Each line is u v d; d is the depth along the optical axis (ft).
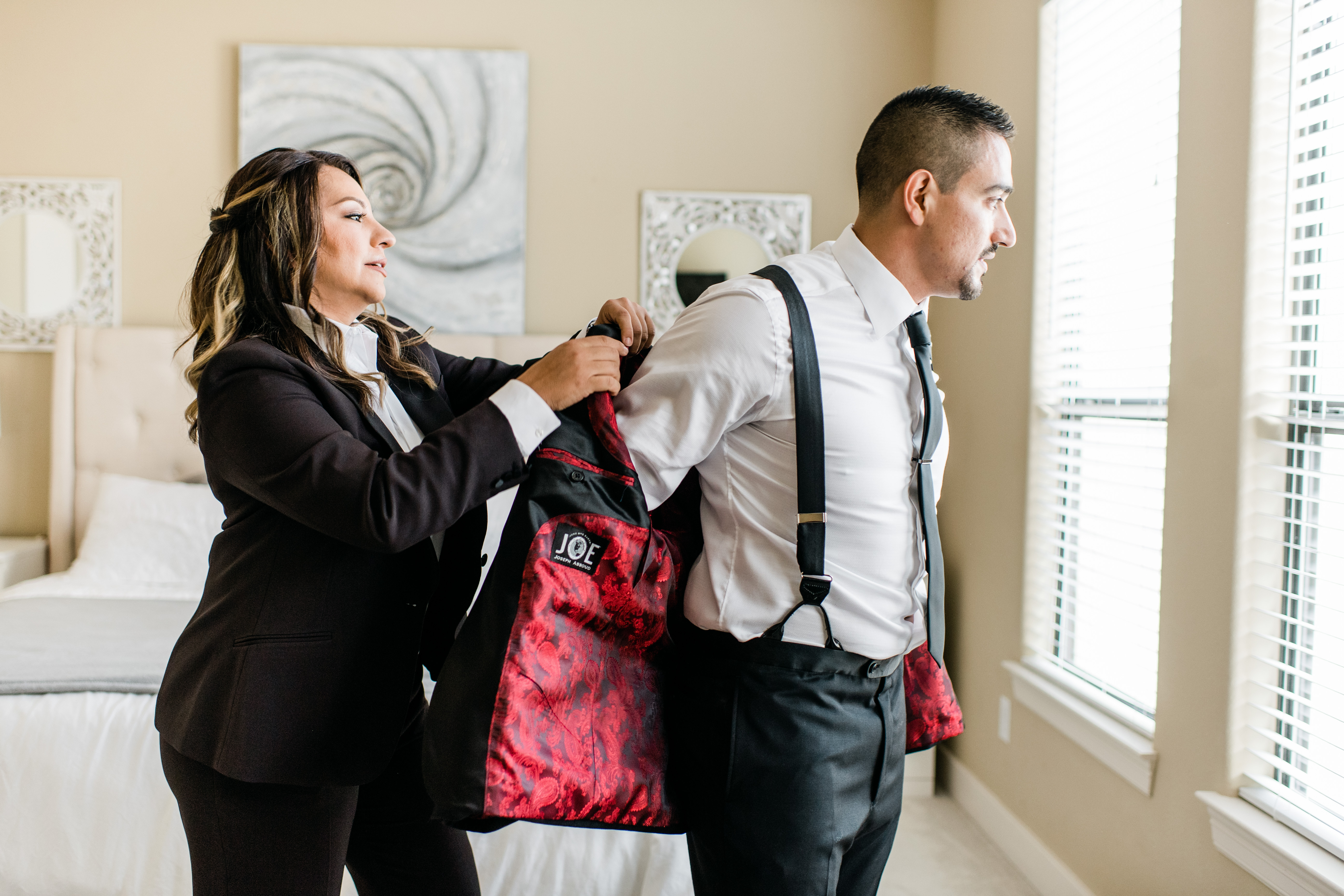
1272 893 4.74
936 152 3.51
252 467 3.34
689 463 3.37
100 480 9.88
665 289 10.52
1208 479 5.37
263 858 3.50
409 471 3.21
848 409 3.38
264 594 3.47
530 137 10.44
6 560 9.23
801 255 3.80
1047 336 7.55
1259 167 4.99
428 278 10.36
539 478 3.29
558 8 10.39
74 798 6.03
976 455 8.73
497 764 3.02
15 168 10.17
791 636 3.39
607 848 6.18
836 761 3.39
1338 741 4.75
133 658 6.63
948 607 9.43
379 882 4.28
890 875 7.55
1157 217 6.33
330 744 3.46
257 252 3.71
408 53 10.20
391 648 3.62
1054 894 7.07
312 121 10.20
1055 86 7.47
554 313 10.57
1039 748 7.46
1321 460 4.84
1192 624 5.49
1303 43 4.83
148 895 6.00
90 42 10.15
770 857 3.31
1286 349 4.98
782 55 10.48
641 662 3.51
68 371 10.01
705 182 10.55
